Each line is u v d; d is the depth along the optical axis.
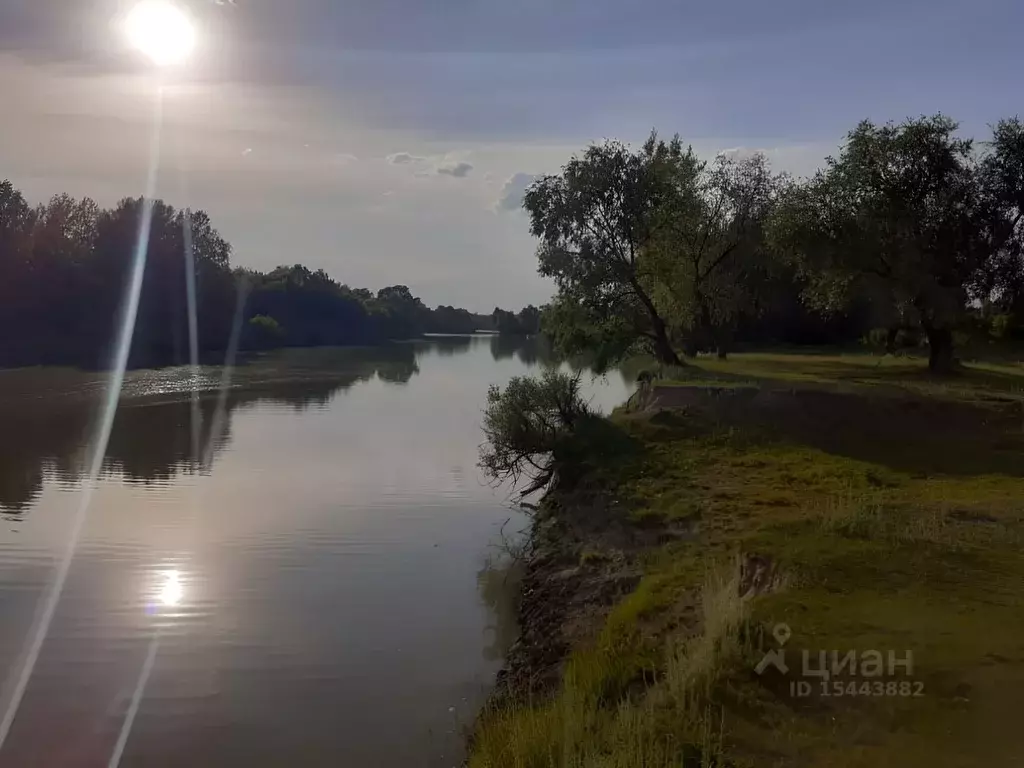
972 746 7.61
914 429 25.05
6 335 66.81
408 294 174.38
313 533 22.52
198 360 79.81
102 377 59.91
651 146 41.69
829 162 33.97
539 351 124.94
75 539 21.72
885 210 32.22
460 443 37.69
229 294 87.88
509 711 10.63
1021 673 8.81
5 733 11.91
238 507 25.41
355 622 16.09
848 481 20.17
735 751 7.79
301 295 115.94
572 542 18.64
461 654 14.53
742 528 16.50
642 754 7.65
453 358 103.44
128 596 17.45
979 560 12.55
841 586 11.61
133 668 14.00
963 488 19.00
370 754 11.13
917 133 32.41
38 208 78.50
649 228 39.78
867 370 37.03
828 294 35.44
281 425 42.81
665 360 39.53
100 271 73.44
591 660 10.63
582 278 38.81
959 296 32.41
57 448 35.00
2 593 17.67
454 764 10.81
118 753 11.35
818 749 7.75
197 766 10.98
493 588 18.03
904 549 13.11
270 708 12.55
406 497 26.95
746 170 43.38
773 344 64.75
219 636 15.35
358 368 81.69
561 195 39.31
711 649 9.45
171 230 78.19
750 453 23.58
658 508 18.88
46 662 14.26
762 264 44.41
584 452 25.05
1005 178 32.41
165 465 31.83
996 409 25.39
